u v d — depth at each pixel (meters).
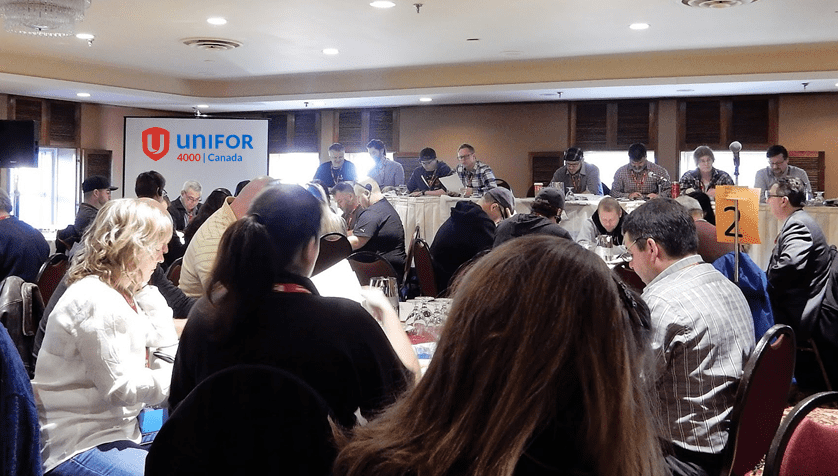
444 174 8.00
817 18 6.52
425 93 9.42
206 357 1.33
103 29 7.23
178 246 4.62
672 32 7.11
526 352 0.70
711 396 1.96
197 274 3.04
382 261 4.05
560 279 0.73
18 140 8.36
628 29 6.98
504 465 0.68
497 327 0.72
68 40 7.80
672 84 8.44
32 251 4.58
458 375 0.73
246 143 10.34
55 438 1.92
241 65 9.15
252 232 1.32
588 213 6.32
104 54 8.59
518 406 0.69
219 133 10.29
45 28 5.49
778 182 4.34
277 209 1.44
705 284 2.05
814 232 4.10
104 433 1.96
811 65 7.98
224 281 1.32
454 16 6.54
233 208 3.05
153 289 2.38
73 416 1.94
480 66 9.12
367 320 1.36
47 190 10.67
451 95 9.53
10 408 1.68
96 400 1.95
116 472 1.85
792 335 2.03
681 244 2.13
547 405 0.70
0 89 9.45
